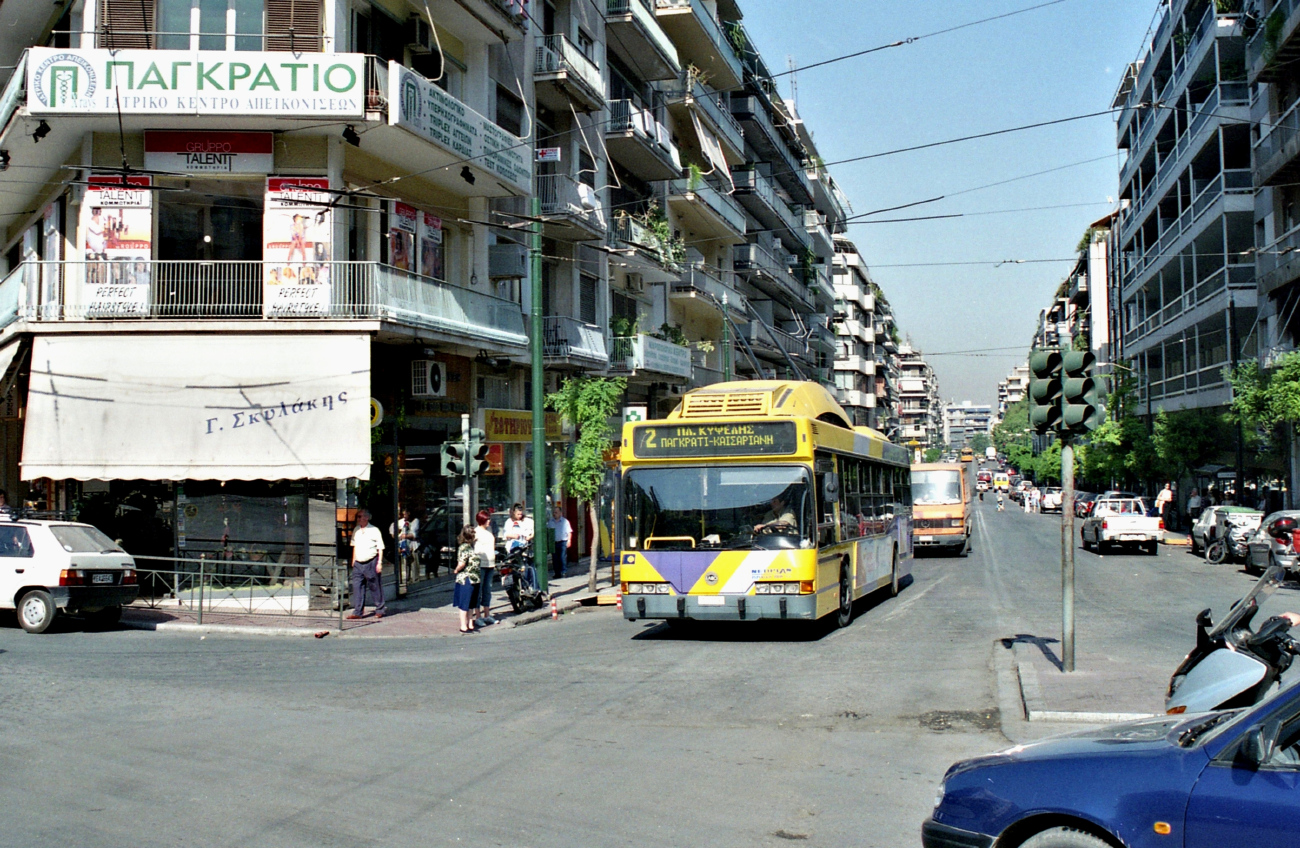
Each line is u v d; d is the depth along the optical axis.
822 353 71.06
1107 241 66.62
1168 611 17.19
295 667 12.30
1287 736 4.01
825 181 64.75
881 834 5.99
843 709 9.62
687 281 37.41
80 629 15.81
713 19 38.31
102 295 17.31
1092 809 4.14
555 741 8.38
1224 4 33.94
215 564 17.94
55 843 5.75
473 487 23.23
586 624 17.28
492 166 20.98
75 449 16.84
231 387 17.17
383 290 17.95
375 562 17.64
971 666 11.81
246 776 7.23
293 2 17.89
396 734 8.62
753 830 6.06
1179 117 40.41
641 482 14.63
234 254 18.20
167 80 16.89
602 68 30.69
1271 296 31.75
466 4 20.78
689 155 40.31
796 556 13.88
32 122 17.17
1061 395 10.74
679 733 8.70
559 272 28.50
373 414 18.36
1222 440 38.84
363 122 17.50
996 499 112.19
